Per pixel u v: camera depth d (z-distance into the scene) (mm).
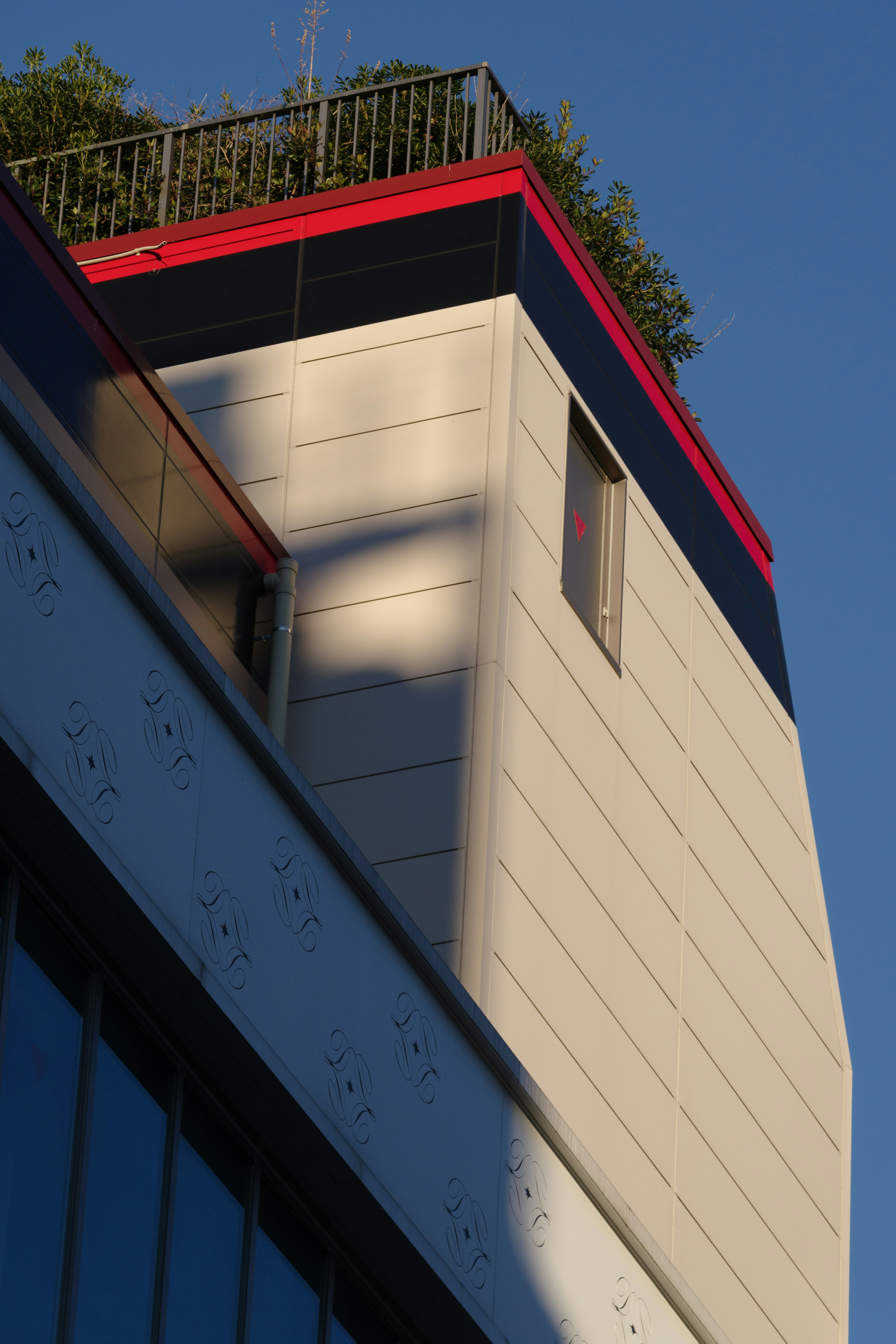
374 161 27219
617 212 36938
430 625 20266
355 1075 13102
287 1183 13094
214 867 12234
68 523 11547
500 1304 14062
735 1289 21922
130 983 11961
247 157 30828
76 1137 11320
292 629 20500
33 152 36906
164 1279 11742
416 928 13875
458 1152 14000
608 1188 15453
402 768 19594
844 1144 25109
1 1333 10477
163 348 23359
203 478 19062
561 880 20109
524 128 25672
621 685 22297
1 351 15930
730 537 26406
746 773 25016
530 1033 19016
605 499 23281
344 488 21406
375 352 22172
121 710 11695
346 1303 13570
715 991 22844
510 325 21719
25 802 10945
